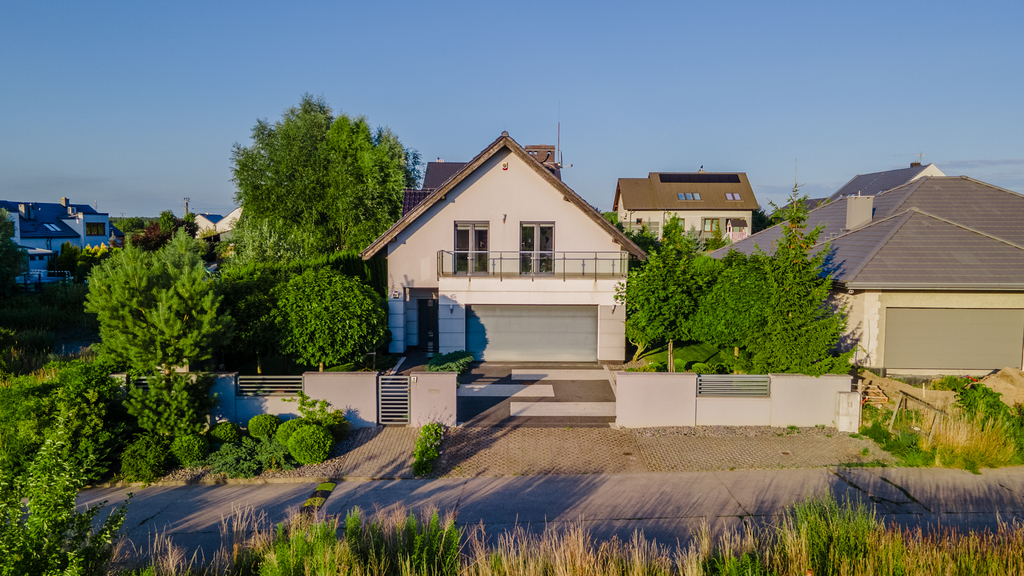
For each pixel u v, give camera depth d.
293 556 7.42
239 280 15.50
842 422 13.45
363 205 36.00
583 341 20.52
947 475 11.20
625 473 11.48
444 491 10.80
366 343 14.52
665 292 15.48
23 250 30.70
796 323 13.86
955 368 17.11
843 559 7.53
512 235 20.72
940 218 19.28
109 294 12.77
